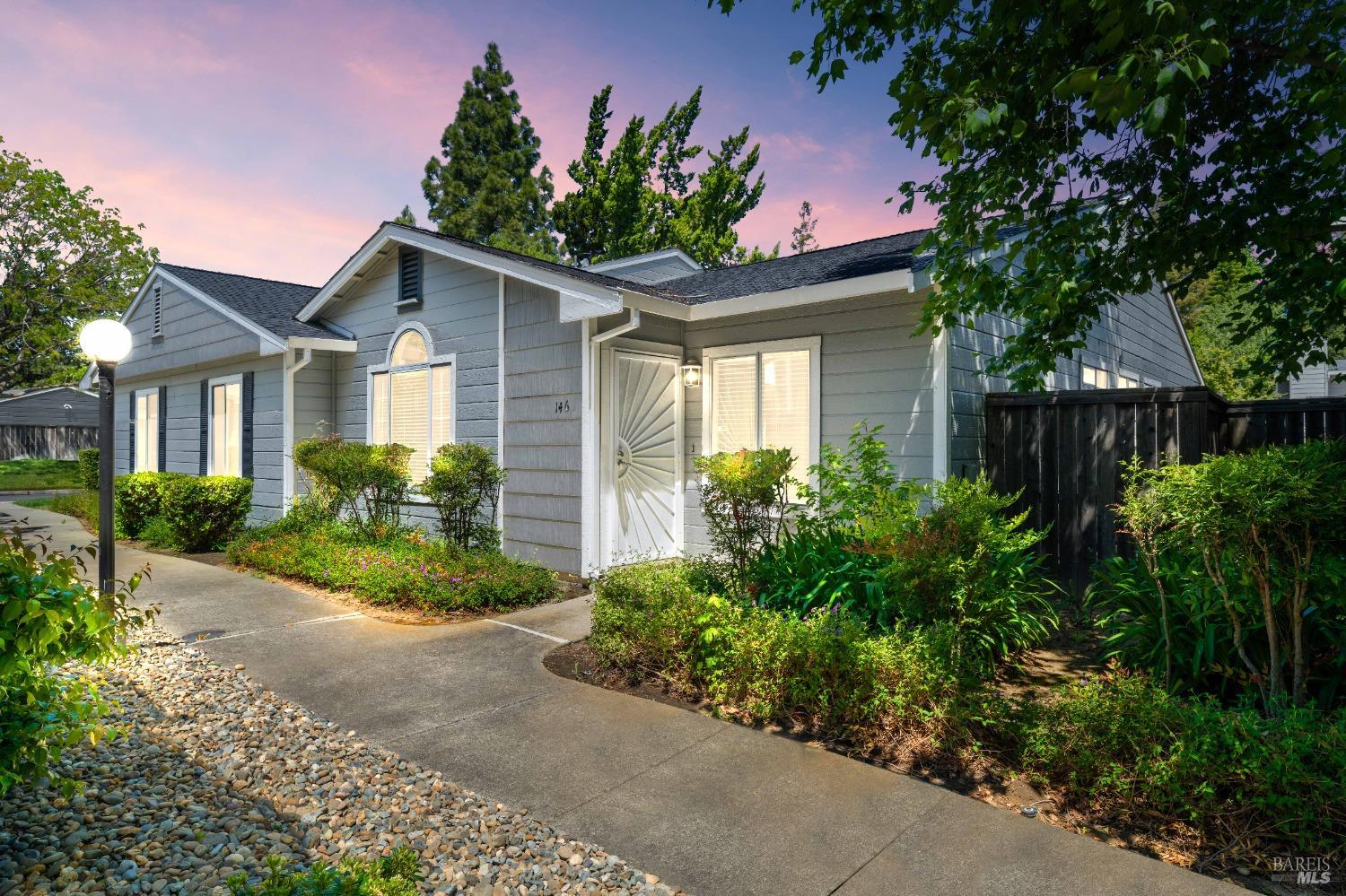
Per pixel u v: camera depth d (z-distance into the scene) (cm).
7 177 2481
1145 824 287
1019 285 514
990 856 266
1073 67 424
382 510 904
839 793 315
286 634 572
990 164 482
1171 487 348
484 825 286
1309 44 403
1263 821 279
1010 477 689
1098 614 589
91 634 254
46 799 296
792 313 764
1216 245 515
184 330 1220
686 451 871
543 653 523
